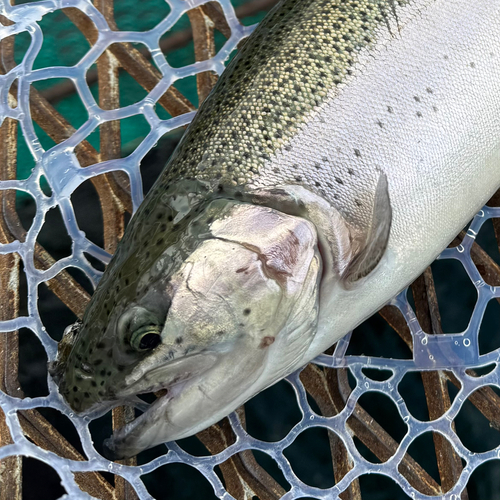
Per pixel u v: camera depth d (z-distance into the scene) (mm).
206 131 300
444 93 302
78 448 408
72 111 535
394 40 299
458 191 316
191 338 280
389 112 297
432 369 352
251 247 279
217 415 307
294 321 294
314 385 361
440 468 355
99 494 320
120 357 286
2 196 366
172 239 283
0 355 329
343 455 349
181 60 563
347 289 308
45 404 318
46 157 363
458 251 370
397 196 303
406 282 327
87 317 299
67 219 357
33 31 379
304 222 284
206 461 322
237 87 303
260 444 328
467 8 305
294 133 292
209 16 432
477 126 310
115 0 567
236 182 288
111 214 382
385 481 414
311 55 299
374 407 431
